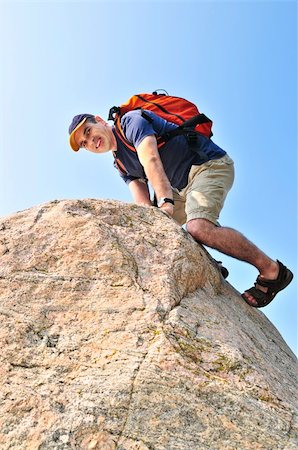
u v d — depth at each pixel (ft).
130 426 6.47
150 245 8.50
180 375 6.85
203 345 7.32
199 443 6.39
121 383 6.78
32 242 8.39
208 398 6.73
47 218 8.69
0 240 8.47
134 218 8.91
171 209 9.28
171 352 7.02
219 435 6.46
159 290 7.85
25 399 6.78
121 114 10.40
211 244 9.29
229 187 9.95
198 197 9.54
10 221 8.79
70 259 8.13
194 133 9.89
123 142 10.21
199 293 8.58
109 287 7.83
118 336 7.29
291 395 7.46
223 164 9.89
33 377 7.01
